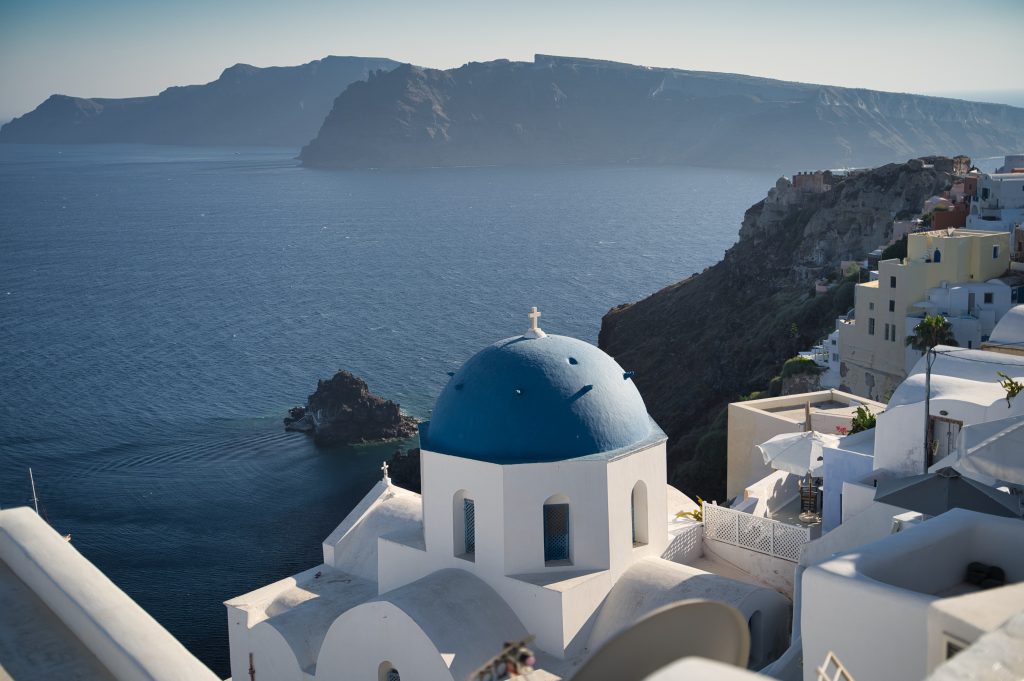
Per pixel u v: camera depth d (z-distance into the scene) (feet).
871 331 237.04
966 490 74.64
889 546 50.39
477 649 79.82
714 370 357.41
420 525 99.25
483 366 89.45
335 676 88.79
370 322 617.21
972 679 29.27
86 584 38.06
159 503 327.06
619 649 22.33
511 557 84.33
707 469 230.27
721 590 82.99
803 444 112.16
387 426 387.14
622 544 86.94
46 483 347.56
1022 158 388.57
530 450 84.38
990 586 51.67
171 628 242.99
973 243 228.84
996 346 103.55
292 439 387.55
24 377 501.97
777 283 405.59
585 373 88.58
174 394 460.55
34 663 35.50
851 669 46.03
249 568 278.67
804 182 436.35
